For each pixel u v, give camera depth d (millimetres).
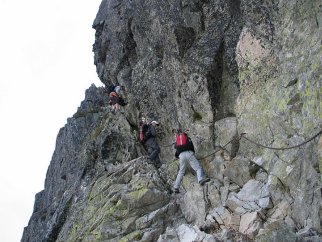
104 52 29031
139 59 24516
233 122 18031
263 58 17219
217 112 18609
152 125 21484
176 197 18328
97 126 27984
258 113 17047
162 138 21906
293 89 15625
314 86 14617
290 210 14617
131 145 22531
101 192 20109
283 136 15906
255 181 16438
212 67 18688
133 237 17078
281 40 16516
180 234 15656
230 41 18781
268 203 15219
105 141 23438
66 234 20594
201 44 19516
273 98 16484
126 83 25141
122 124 24109
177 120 20500
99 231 17891
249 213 15258
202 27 20141
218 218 16047
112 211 18234
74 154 30000
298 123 15242
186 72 19219
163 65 21156
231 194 16828
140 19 23172
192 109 19344
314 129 14430
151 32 22188
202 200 17250
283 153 15625
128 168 20562
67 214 23469
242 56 17984
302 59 15438
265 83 17047
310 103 14750
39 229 29594
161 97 21531
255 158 16859
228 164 17578
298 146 14469
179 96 20062
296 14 15930
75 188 24219
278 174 15406
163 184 19141
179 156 18453
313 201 13758
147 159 21062
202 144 18797
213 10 19750
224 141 18125
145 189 18172
